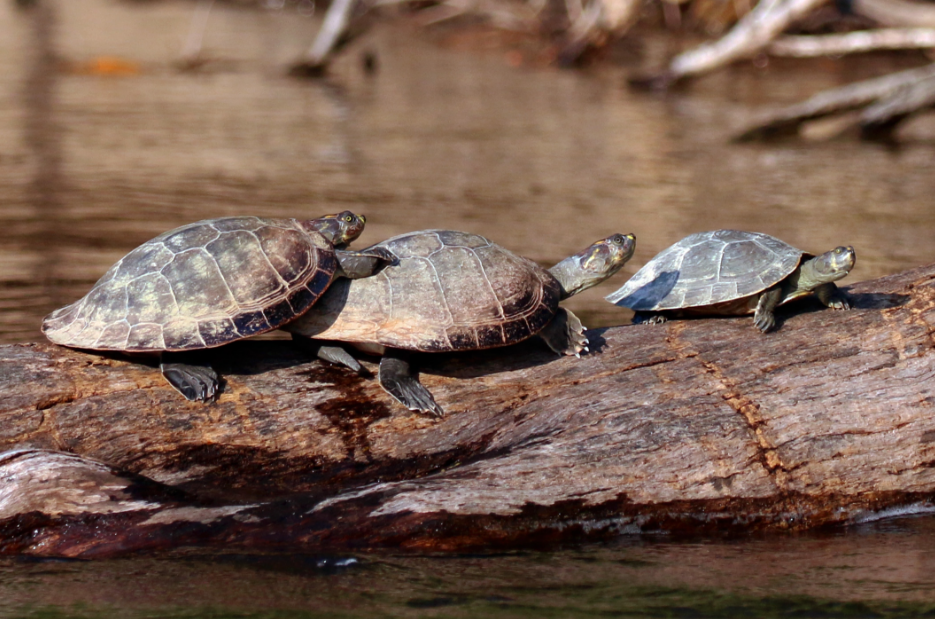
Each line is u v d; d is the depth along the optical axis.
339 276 12.48
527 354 13.27
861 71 61.81
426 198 29.56
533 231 25.61
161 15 90.50
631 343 13.45
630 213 28.33
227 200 28.19
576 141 40.84
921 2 58.59
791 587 10.22
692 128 44.97
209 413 11.98
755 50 53.00
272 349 12.91
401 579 10.20
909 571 10.69
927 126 48.12
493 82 57.41
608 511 11.51
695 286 13.73
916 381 12.70
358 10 64.06
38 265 21.16
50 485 10.81
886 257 23.44
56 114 41.59
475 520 11.07
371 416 12.30
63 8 93.94
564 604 9.72
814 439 12.22
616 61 66.31
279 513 10.96
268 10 97.06
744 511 11.86
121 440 11.68
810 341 13.16
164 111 43.94
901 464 12.33
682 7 75.38
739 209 29.20
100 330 11.73
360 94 52.16
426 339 12.01
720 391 12.54
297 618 9.29
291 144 37.97
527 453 11.77
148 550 10.61
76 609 9.42
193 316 11.63
